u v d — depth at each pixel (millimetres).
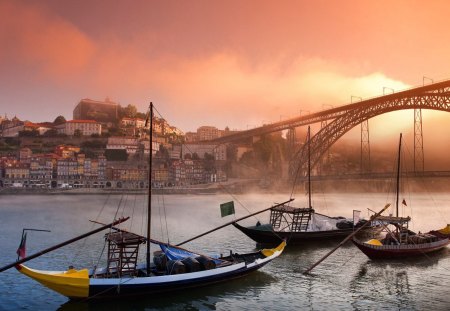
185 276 22094
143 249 36312
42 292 23234
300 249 35219
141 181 179375
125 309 20406
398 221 34656
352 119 126625
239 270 24344
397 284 24875
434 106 98312
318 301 21859
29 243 40938
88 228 54219
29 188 161000
